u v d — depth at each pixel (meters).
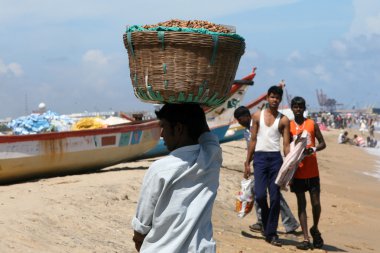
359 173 22.83
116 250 6.70
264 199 8.22
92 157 12.96
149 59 3.22
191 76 3.17
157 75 3.20
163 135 3.32
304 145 7.84
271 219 8.14
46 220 7.42
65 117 14.04
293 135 8.23
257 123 8.23
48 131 13.22
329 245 8.67
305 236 8.21
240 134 20.52
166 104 3.36
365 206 13.06
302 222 8.26
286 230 9.19
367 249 8.66
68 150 12.33
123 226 7.86
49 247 6.34
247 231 9.01
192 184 3.07
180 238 3.00
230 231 8.81
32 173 11.95
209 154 3.15
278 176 7.88
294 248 8.18
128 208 8.99
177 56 3.16
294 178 8.26
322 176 19.56
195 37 3.12
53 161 12.10
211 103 3.35
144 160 16.69
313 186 8.24
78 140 12.56
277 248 8.01
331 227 10.17
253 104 18.75
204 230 3.09
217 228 8.88
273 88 8.12
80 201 8.83
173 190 3.04
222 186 12.78
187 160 3.09
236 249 7.60
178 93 3.19
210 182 3.15
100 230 7.46
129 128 13.78
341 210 12.04
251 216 10.34
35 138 11.71
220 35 3.15
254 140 8.29
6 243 6.18
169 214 3.01
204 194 3.10
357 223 10.76
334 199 13.59
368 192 16.20
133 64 3.33
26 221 7.18
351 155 32.28
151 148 14.91
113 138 13.41
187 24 3.30
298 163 7.89
